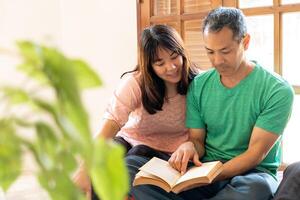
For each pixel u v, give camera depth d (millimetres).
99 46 3045
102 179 601
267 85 1669
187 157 1642
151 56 1791
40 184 601
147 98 1853
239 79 1717
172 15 2467
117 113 1865
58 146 578
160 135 1971
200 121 1847
